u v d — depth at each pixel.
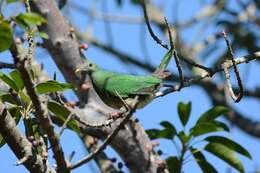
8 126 8.68
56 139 8.38
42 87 8.88
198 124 11.47
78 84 11.98
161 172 11.55
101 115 11.65
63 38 11.99
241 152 11.61
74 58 12.02
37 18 7.27
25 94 9.08
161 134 11.72
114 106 13.46
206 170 11.72
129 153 11.55
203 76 10.27
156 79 12.59
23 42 9.98
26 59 7.78
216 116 11.93
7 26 7.02
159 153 11.77
